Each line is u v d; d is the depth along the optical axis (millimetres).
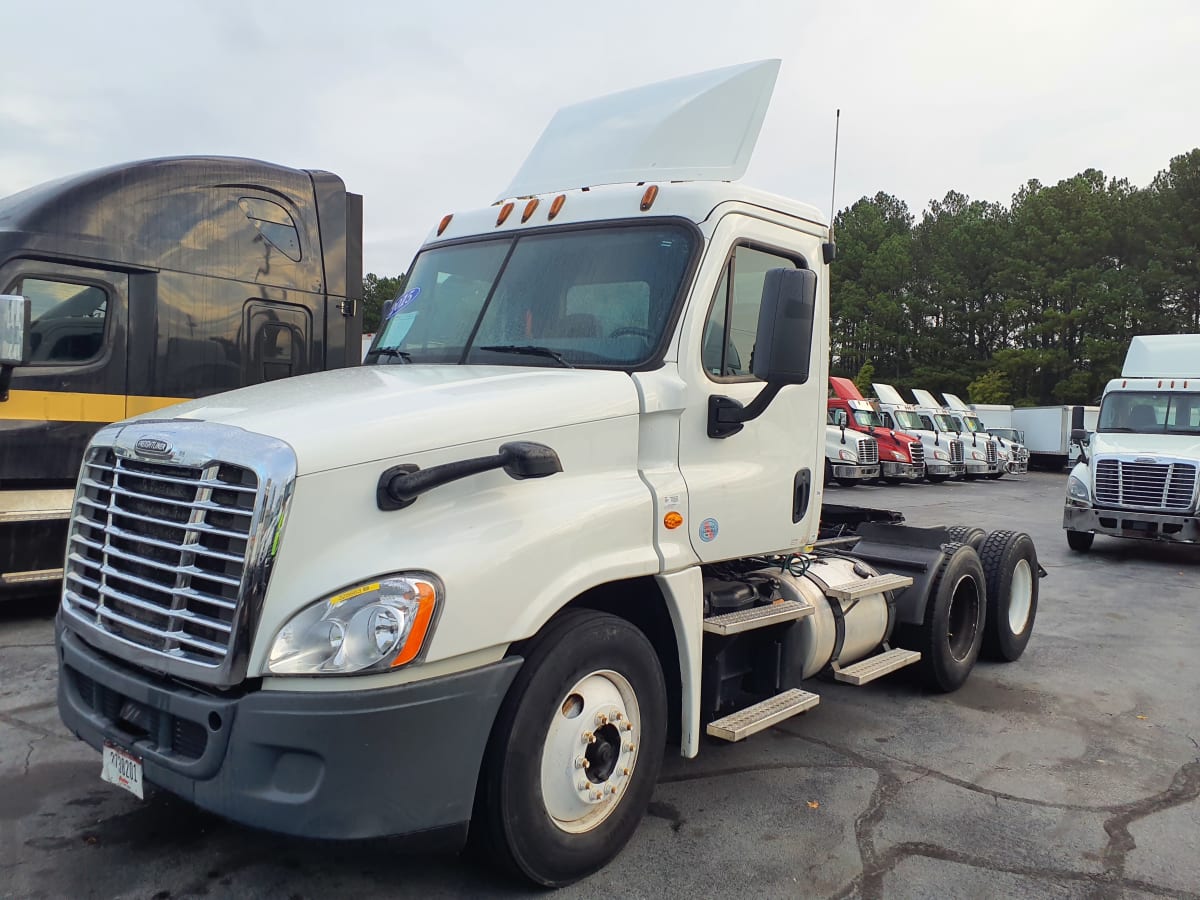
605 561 3453
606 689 3486
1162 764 5043
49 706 5262
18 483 7227
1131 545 14766
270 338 8852
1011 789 4625
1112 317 51062
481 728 3025
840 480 26344
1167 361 14773
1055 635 8141
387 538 2961
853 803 4379
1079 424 24797
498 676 3055
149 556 3123
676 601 3775
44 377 7348
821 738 5262
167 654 2959
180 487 3062
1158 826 4258
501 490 3287
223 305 8469
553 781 3314
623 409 3697
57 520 7332
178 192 8195
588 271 4176
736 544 4152
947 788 4609
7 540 7105
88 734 3316
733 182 4293
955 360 59469
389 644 2803
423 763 2889
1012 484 30625
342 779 2777
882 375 62562
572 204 4371
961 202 72812
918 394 33906
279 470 2826
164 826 3803
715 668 4227
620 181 4582
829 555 5473
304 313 9125
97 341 7672
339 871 3504
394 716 2818
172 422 3207
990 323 59094
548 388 3557
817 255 4727
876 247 66562
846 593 4848
